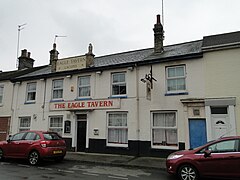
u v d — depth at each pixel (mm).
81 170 9125
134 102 12977
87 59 15039
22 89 17422
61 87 15820
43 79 16359
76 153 13547
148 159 11375
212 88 11258
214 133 10938
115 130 13438
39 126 15930
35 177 7734
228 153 6926
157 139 12242
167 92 12344
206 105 11125
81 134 14438
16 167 9578
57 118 15500
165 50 14969
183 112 11633
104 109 13781
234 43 10992
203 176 7082
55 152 10328
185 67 12086
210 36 14109
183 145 11367
